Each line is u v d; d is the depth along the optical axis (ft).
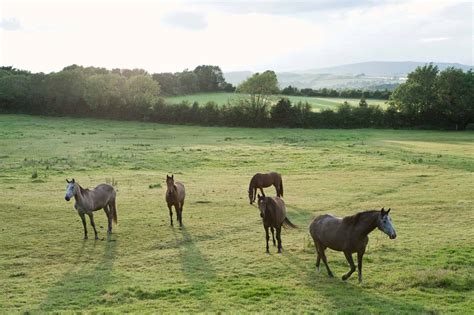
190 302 41.11
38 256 55.98
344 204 83.92
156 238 63.52
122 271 50.19
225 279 47.11
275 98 281.74
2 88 301.02
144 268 51.34
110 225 66.23
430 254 53.47
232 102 285.02
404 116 267.18
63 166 124.98
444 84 263.08
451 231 63.57
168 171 123.54
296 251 56.65
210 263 52.60
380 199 86.79
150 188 99.76
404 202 83.25
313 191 96.78
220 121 273.13
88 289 44.91
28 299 42.50
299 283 45.68
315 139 200.75
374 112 269.64
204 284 45.68
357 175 114.62
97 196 63.77
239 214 77.20
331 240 45.83
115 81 297.74
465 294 41.88
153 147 169.27
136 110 287.69
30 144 169.78
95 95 288.92
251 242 61.26
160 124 274.98
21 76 315.17
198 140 196.54
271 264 51.75
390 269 48.85
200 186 102.68
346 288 44.01
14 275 49.21
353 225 44.11
